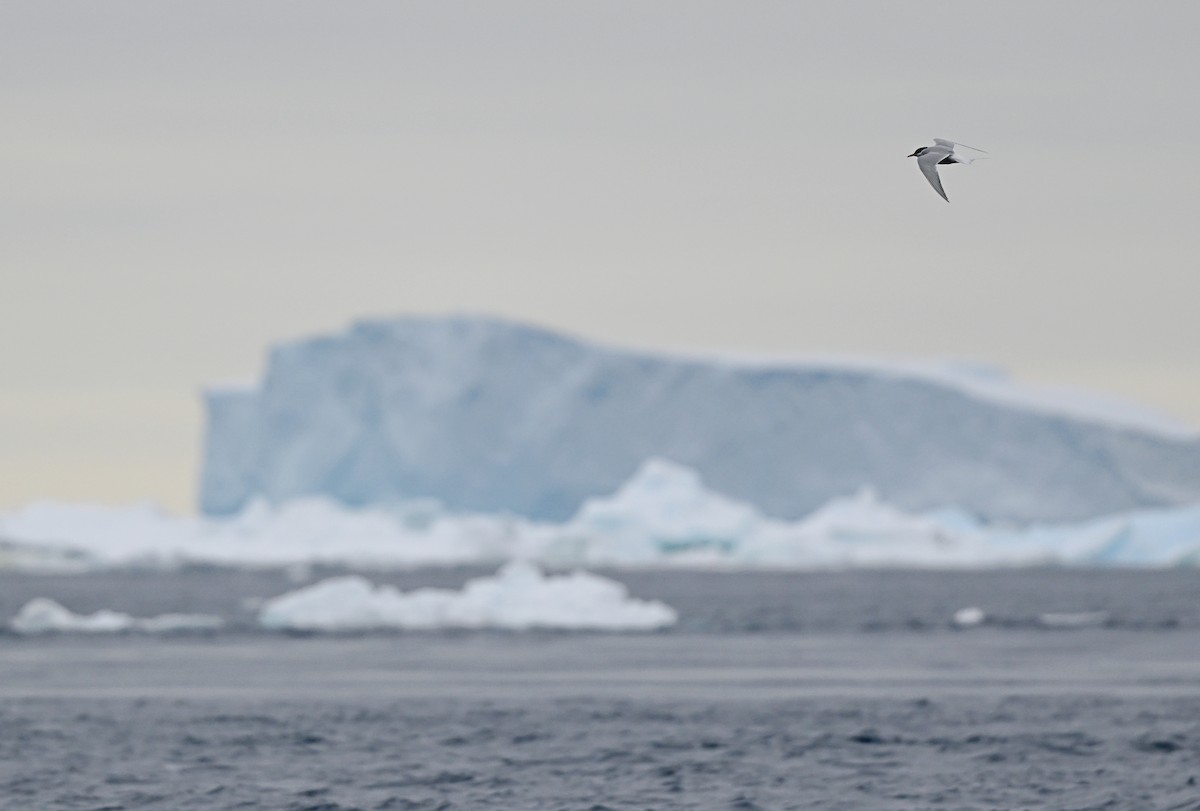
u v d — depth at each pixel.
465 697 196.50
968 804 125.81
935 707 182.62
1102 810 123.19
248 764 146.62
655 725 170.12
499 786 134.62
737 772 140.75
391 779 138.38
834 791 131.38
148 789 134.00
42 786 135.62
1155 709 178.88
